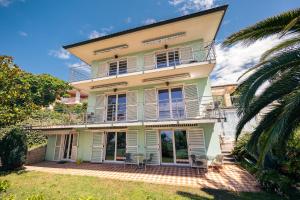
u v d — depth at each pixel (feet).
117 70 49.83
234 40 19.04
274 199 19.21
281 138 16.21
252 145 17.71
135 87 46.60
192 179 28.07
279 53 15.98
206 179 27.81
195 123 34.65
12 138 38.37
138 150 41.60
